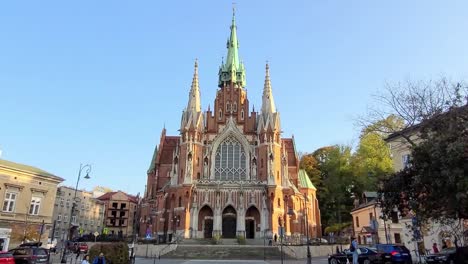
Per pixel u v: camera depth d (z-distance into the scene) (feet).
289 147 303.89
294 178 288.71
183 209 239.09
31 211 203.92
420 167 77.20
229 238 238.89
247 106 278.05
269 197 241.76
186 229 234.58
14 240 191.52
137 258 183.52
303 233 261.44
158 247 196.24
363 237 240.94
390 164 282.77
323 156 369.91
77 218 392.68
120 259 100.27
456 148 66.54
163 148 302.86
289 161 295.89
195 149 258.16
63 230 361.30
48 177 213.66
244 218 239.91
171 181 255.91
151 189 308.40
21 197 198.80
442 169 69.67
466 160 67.21
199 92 280.31
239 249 196.54
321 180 349.00
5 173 191.93
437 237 134.92
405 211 92.27
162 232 251.80
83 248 199.41
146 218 299.38
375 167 285.23
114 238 253.65
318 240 252.01
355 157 315.17
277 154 258.37
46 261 123.75
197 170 256.32
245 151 263.08
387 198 88.84
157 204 271.49
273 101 276.00
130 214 473.26
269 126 261.65
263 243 226.58
